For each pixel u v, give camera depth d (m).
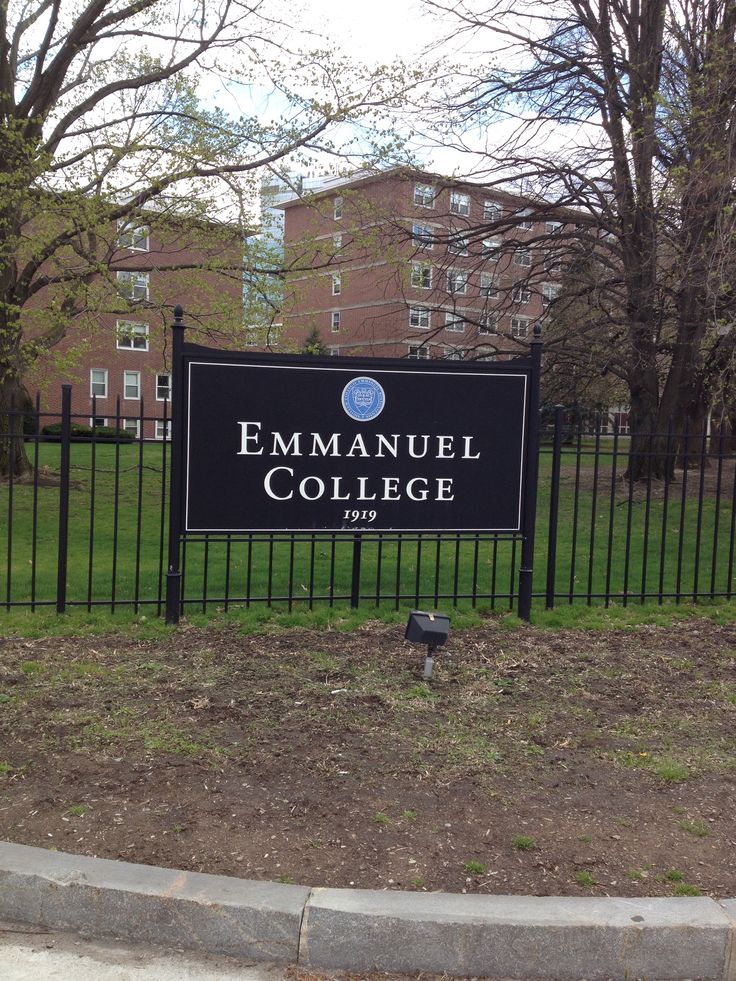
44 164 13.31
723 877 3.20
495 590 8.05
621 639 6.43
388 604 7.40
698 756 4.29
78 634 6.21
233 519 6.39
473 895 2.98
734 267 10.45
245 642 6.07
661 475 18.78
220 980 2.78
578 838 3.45
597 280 18.33
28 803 3.61
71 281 15.22
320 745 4.29
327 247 15.40
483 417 6.67
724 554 10.82
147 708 4.71
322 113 14.62
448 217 18.30
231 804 3.64
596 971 2.81
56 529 11.74
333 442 6.45
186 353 6.17
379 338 30.61
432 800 3.74
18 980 2.74
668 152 13.64
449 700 4.98
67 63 15.88
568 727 4.63
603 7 16.27
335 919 2.84
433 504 6.69
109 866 3.09
